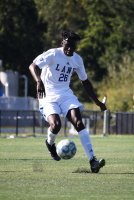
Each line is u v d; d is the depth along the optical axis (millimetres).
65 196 17094
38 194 17438
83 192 17953
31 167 25906
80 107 24500
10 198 16578
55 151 26141
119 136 62844
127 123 68875
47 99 24359
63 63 24141
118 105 102375
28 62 174000
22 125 85562
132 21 140500
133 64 122688
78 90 165500
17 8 170125
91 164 23203
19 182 20125
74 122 23734
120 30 142000
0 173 23109
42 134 68062
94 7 155375
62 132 76250
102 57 151125
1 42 169375
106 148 42156
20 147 42531
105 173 23453
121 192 18031
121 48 148125
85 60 166750
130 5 137125
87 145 23547
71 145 24250
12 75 119375
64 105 24203
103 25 154250
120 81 119625
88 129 77312
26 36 171625
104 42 157125
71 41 23781
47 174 22875
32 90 173750
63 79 24438
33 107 99438
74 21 177375
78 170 24328
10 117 89312
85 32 163625
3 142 49906
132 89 108500
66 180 20891
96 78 164125
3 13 168375
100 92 122312
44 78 24656
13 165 26875
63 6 177750
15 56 172875
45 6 181500
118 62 141875
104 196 17188
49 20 182000
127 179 21359
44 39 179750
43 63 23719
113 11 143875
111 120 88625
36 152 36844
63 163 28344
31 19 173625
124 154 35500
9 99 97625
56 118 23797
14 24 170625
